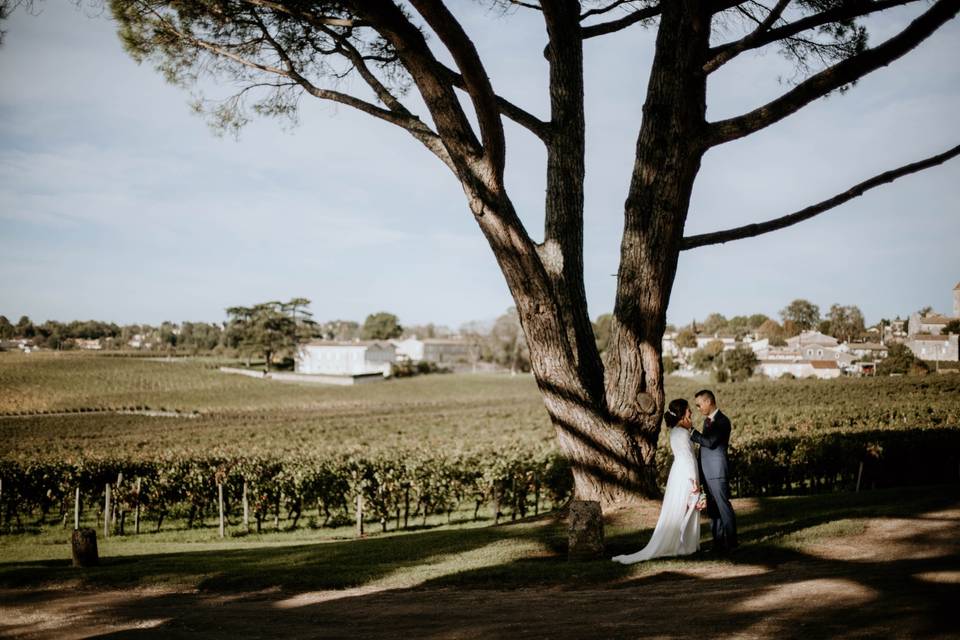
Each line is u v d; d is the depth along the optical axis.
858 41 8.50
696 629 4.29
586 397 8.73
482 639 4.53
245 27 9.73
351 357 124.81
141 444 36.50
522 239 8.21
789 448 17.27
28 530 17.16
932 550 5.95
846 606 4.43
